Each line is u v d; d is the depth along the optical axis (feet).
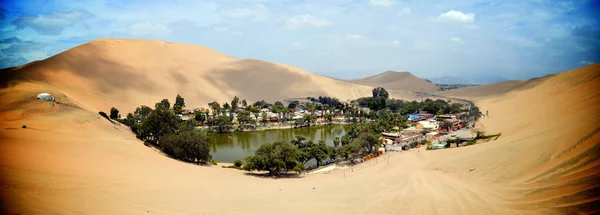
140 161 236.22
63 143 227.81
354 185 195.42
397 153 338.95
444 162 229.66
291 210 142.61
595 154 125.08
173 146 307.58
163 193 156.25
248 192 176.24
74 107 375.45
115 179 169.07
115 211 121.29
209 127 614.34
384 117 643.45
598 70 322.14
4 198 110.42
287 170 269.64
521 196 130.11
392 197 158.61
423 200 147.13
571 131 162.81
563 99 312.91
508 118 430.61
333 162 339.57
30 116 309.01
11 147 186.50
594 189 107.55
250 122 636.48
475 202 135.74
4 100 339.16
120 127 391.04
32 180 136.77
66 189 135.44
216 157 386.32
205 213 133.39
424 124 544.62
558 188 120.98
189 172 231.91
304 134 576.20
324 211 141.90
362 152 338.75
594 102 220.23
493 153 199.21
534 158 159.12
